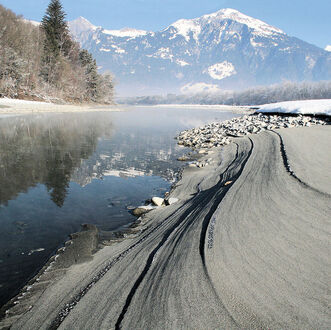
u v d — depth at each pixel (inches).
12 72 1918.1
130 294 136.3
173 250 170.6
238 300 119.7
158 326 109.7
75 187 360.5
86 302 135.5
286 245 161.5
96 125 1164.5
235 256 152.9
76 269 171.2
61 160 507.5
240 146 564.7
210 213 219.3
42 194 328.5
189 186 359.6
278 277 134.2
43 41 2453.2
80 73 2906.0
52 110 1780.3
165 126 1278.3
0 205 290.7
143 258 171.6
